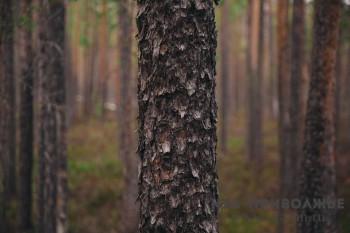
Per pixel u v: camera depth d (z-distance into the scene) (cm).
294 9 1177
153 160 278
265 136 2533
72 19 2448
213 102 286
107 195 1432
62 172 1002
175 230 275
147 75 279
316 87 743
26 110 1140
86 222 1260
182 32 272
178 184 274
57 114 983
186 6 272
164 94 274
